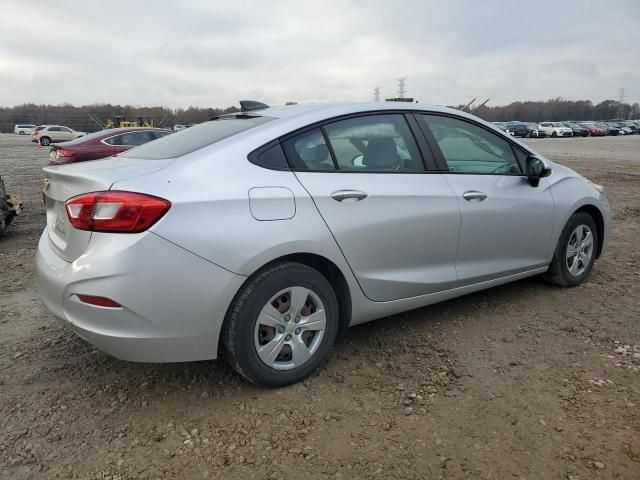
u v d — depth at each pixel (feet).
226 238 8.50
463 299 14.03
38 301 14.33
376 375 10.10
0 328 12.46
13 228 24.38
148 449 7.98
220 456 7.81
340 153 10.30
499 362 10.52
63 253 8.88
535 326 12.23
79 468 7.57
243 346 8.96
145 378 10.05
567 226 14.28
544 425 8.39
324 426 8.49
